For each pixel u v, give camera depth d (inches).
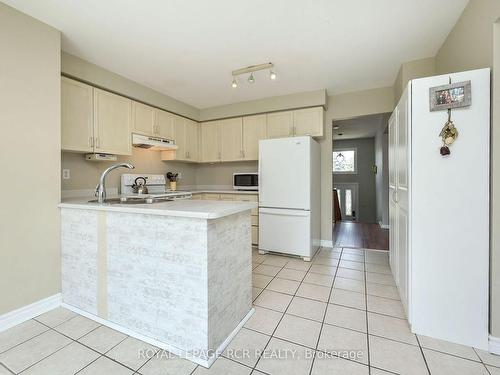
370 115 138.2
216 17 75.7
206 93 140.4
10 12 69.1
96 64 104.4
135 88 122.5
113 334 66.4
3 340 63.6
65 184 105.3
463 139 59.1
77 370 53.7
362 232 197.2
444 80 60.5
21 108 71.3
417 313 65.5
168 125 144.2
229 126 162.9
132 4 69.4
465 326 60.8
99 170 119.3
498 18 54.6
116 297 69.1
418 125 63.4
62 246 80.8
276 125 149.0
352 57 101.4
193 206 66.7
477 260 59.4
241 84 128.0
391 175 103.8
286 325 70.4
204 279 56.1
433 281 63.4
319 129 138.9
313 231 132.7
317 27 81.4
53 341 63.4
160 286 61.9
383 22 79.0
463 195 60.0
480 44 62.7
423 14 75.1
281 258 130.3
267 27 81.0
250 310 76.2
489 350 58.7
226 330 63.4
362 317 74.1
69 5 69.3
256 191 155.4
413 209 64.6
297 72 115.0
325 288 93.9
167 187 161.0
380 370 53.6
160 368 54.6
